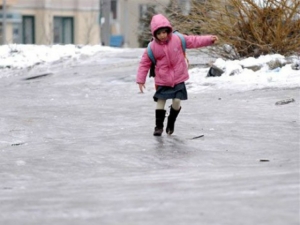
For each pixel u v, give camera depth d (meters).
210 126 27.14
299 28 40.56
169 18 43.34
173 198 16.03
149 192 17.12
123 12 109.75
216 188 16.94
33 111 33.34
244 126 26.81
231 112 29.69
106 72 47.62
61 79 46.66
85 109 33.34
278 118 28.03
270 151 22.92
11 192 18.89
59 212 15.39
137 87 40.03
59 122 30.11
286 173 18.36
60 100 37.53
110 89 40.38
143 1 100.31
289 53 41.06
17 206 16.53
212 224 13.20
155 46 25.08
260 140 24.55
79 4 121.50
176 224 13.38
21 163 23.03
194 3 42.38
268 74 37.56
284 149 23.05
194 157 22.70
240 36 41.75
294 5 40.19
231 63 39.09
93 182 19.75
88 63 54.09
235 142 24.44
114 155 23.39
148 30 52.09
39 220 14.74
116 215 14.58
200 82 37.78
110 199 16.56
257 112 29.42
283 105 30.47
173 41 25.09
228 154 22.91
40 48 61.09
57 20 120.50
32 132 28.39
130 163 22.48
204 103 32.16
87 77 46.00
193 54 44.75
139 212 14.72
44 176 21.42
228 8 41.69
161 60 25.11
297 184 16.53
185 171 20.70
